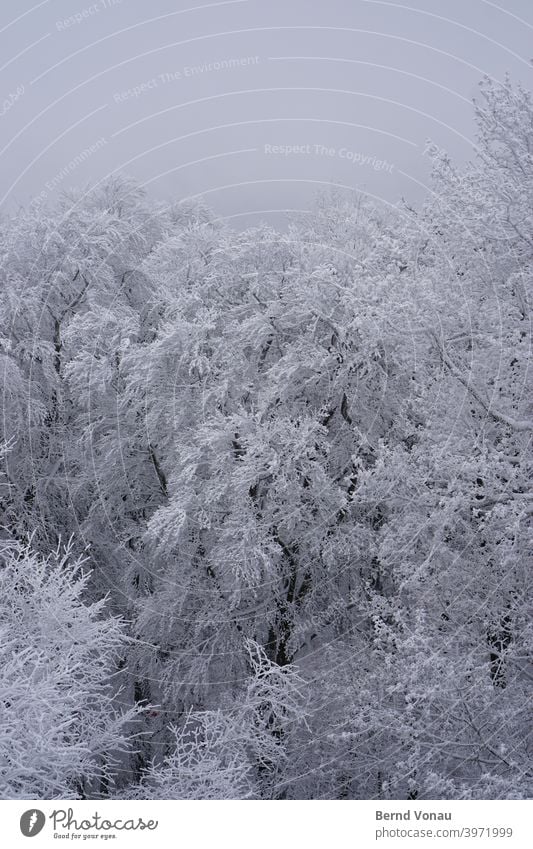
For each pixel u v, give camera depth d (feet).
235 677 52.31
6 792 28.25
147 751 53.72
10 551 47.42
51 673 34.37
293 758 44.39
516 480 39.24
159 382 52.90
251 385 52.54
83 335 54.65
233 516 48.49
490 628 40.29
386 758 40.22
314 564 51.70
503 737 35.73
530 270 40.78
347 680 45.75
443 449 40.32
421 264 47.39
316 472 46.83
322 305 50.31
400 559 42.42
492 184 41.29
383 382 49.39
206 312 52.06
